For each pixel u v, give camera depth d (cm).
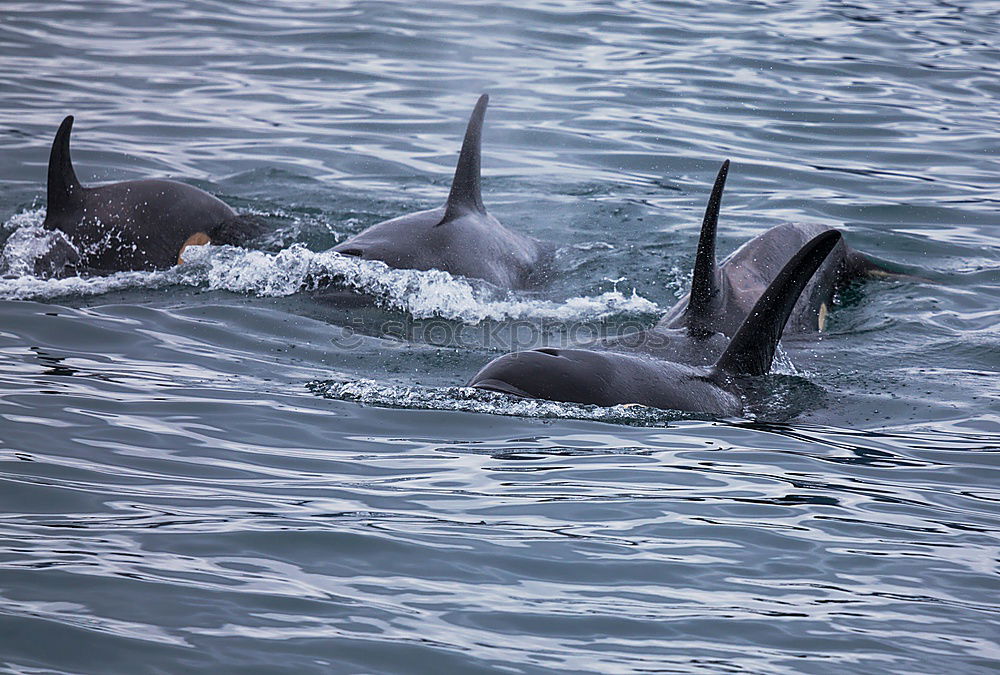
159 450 2680
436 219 4441
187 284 4144
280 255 4188
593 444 2803
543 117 6450
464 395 3056
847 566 2234
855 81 7150
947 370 3497
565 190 5456
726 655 1919
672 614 2039
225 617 1958
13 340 3412
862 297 4209
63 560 2120
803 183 5597
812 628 2008
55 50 7356
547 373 3042
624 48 7738
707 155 5947
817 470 2708
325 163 5706
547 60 7469
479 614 2011
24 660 1800
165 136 5978
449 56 7500
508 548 2252
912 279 4394
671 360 3350
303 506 2411
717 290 3625
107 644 1858
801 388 3284
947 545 2338
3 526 2253
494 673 1841
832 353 3634
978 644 1975
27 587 2016
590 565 2200
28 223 4653
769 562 2241
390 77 7075
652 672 1861
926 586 2167
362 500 2453
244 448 2717
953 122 6481
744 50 7731
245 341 3562
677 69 7312
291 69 7169
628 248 4728
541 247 4697
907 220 5150
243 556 2177
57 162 4403
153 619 1939
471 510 2416
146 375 3191
